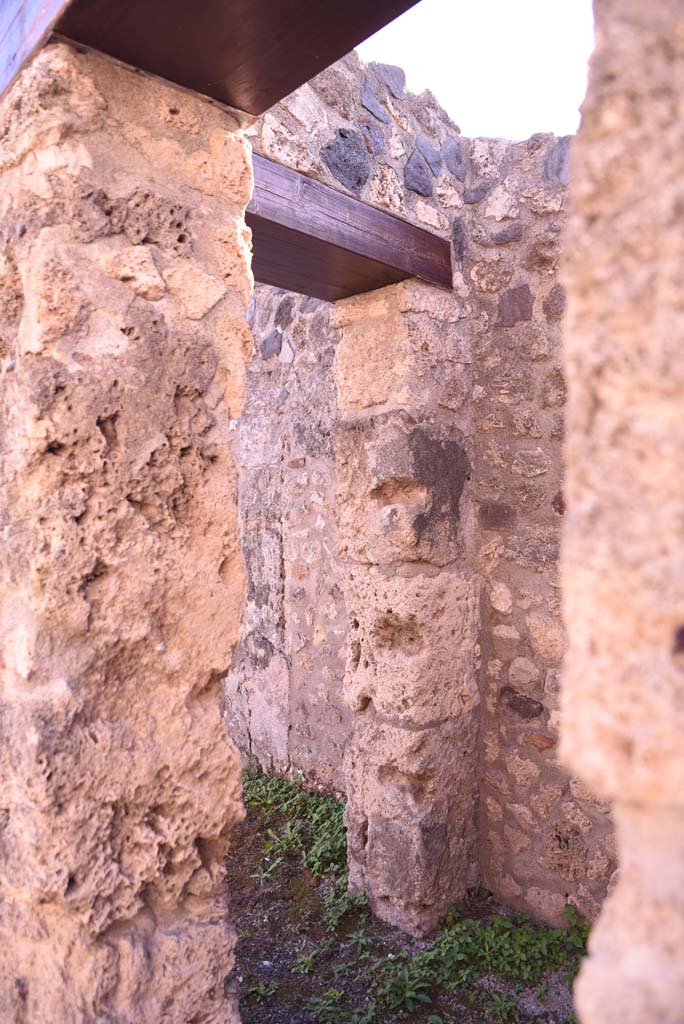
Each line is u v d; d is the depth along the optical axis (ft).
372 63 7.03
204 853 4.19
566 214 7.13
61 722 3.58
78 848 3.61
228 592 4.23
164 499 4.02
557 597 7.20
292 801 9.75
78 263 3.77
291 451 10.27
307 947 7.07
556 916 7.16
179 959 3.89
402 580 7.19
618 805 1.82
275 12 3.58
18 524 3.75
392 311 7.27
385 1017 6.10
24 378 3.69
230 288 4.38
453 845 7.41
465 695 7.53
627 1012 1.67
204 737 4.09
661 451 1.68
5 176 4.06
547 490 7.29
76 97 3.82
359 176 6.72
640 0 1.75
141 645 3.90
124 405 3.87
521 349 7.45
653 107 1.70
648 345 1.70
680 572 1.65
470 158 7.86
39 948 3.71
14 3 4.08
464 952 6.77
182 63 3.99
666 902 1.67
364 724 7.59
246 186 4.50
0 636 3.83
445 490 7.39
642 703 1.68
